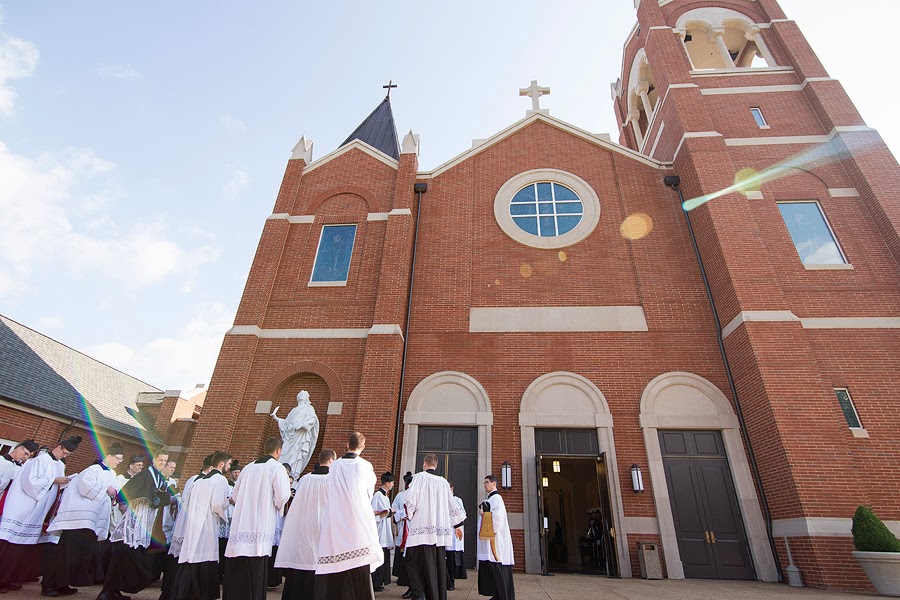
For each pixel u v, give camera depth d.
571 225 15.42
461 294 14.23
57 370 19.95
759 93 16.61
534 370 12.96
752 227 13.34
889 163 14.27
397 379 12.61
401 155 16.30
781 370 11.34
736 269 12.75
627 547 10.97
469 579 9.85
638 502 11.37
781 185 14.65
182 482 11.68
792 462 10.44
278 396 13.11
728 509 11.34
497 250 14.94
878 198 13.76
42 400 16.89
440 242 15.20
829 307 12.70
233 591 5.63
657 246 14.61
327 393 13.05
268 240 15.12
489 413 12.48
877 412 11.40
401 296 13.59
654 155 18.39
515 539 11.23
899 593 8.53
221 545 8.16
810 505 10.05
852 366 11.94
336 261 14.95
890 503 10.45
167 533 7.72
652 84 21.23
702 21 18.80
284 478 6.22
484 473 11.86
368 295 14.09
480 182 16.41
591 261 14.53
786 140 15.45
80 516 6.96
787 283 13.10
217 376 12.95
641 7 19.64
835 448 10.48
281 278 14.67
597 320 13.51
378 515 8.29
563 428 12.38
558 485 19.44
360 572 5.04
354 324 13.68
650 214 15.20
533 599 7.82
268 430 12.66
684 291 13.81
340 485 5.38
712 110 16.42
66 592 6.92
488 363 13.15
